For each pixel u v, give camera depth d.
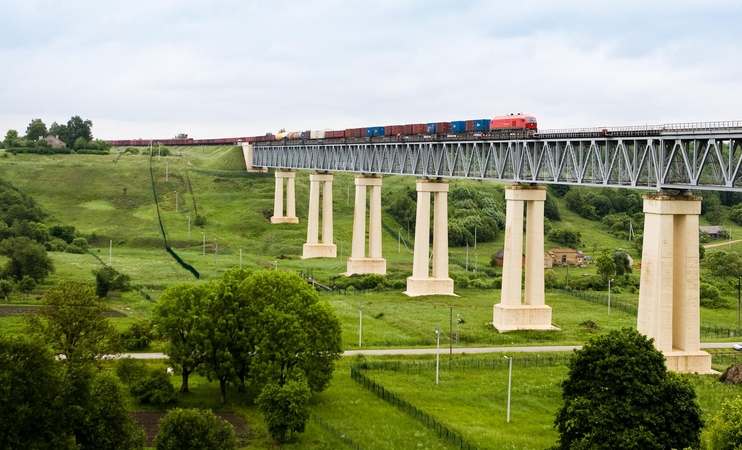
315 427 75.69
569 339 111.38
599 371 65.44
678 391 63.66
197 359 83.12
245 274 91.38
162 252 189.38
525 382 89.69
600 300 140.38
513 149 119.88
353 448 69.88
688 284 91.81
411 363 95.69
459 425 74.88
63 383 61.53
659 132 90.38
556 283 159.75
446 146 137.38
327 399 83.62
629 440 60.44
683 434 62.22
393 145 155.12
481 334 112.69
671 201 90.00
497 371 94.31
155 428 73.25
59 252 179.62
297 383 73.31
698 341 92.56
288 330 81.31
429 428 75.19
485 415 78.69
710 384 86.56
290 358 81.38
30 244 142.62
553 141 109.12
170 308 84.44
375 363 94.69
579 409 63.62
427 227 145.25
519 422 76.75
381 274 165.12
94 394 62.94
